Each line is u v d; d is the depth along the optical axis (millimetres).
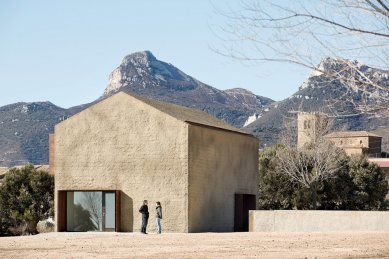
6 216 66000
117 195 42812
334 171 65812
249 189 49875
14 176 67000
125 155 43094
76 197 44375
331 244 26047
